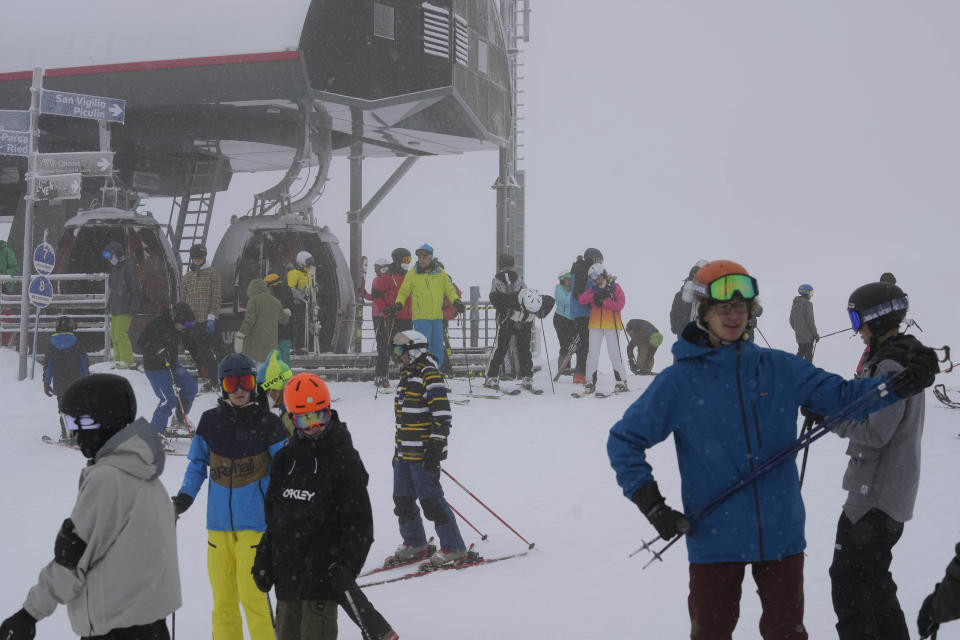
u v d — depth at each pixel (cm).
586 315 1688
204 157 2122
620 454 381
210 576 538
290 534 457
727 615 376
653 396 381
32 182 1518
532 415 1425
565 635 550
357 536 453
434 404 737
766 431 374
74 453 1223
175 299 1819
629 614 586
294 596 455
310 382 454
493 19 2088
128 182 2061
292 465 459
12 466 1152
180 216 2019
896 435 429
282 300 1708
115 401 376
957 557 354
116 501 364
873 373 420
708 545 372
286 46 1705
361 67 1770
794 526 374
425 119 1981
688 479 380
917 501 855
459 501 958
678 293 1758
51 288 1525
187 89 1795
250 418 528
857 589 440
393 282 1650
